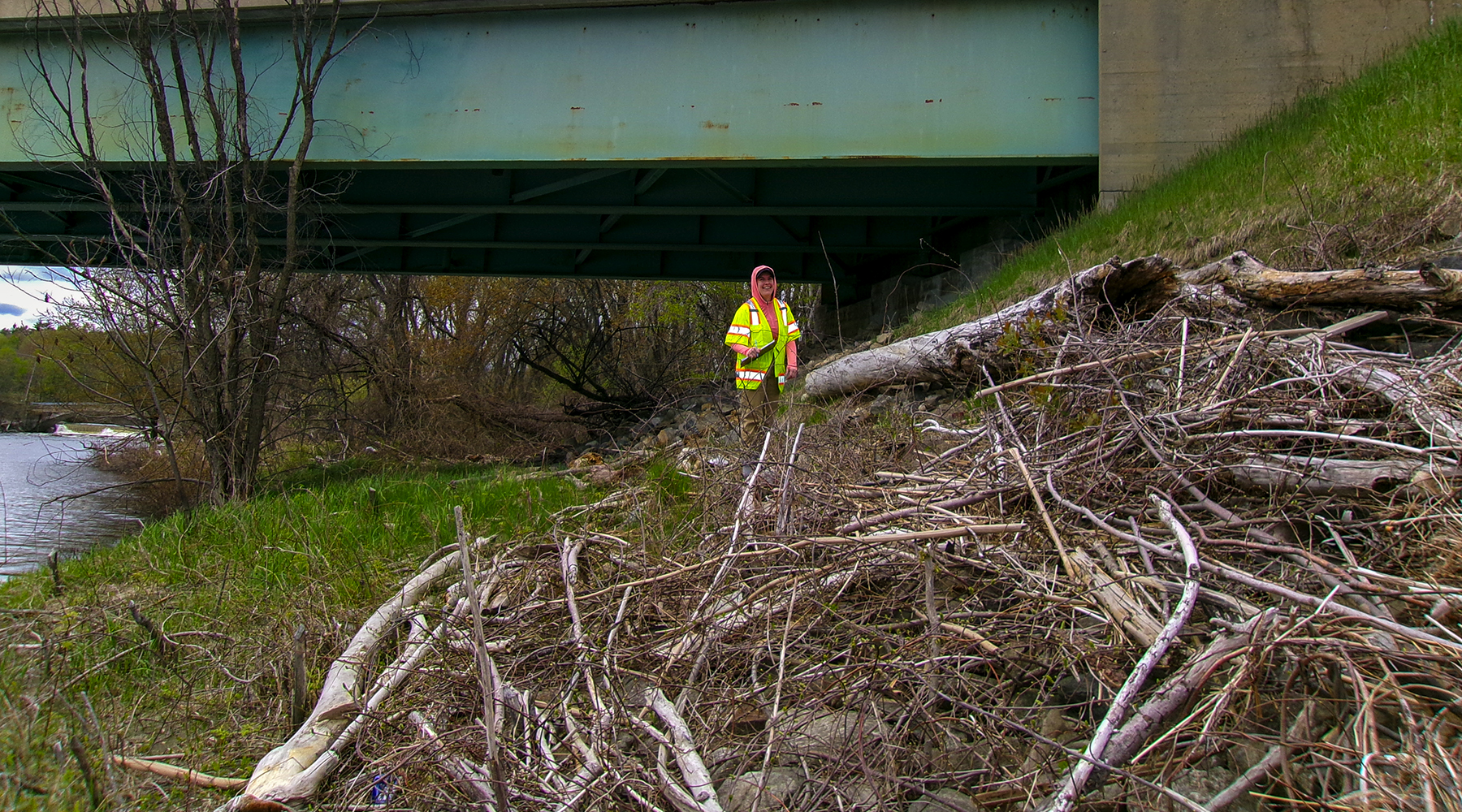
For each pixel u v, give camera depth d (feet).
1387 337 18.19
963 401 25.70
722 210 50.83
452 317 86.02
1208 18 37.93
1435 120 25.09
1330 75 37.01
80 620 17.20
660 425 50.49
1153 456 13.28
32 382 37.55
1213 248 26.25
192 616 18.10
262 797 10.91
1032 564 12.31
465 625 13.30
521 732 11.43
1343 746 8.56
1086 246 33.24
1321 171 26.61
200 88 43.50
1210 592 10.39
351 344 51.62
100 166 43.83
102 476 52.60
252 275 37.73
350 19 43.65
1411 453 11.84
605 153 42.83
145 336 34.91
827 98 41.52
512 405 72.28
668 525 18.85
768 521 15.07
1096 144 39.91
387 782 10.87
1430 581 9.96
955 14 40.73
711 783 9.39
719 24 42.14
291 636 15.84
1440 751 7.55
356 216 57.21
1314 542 12.34
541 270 66.18
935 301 53.26
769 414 24.43
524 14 43.11
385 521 23.03
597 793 9.57
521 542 17.66
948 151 40.81
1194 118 38.04
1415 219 21.54
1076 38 40.06
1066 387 15.44
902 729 10.05
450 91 43.50
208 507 29.48
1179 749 9.14
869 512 14.58
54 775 11.27
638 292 81.30
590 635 12.69
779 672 10.92
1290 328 18.72
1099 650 10.36
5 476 53.52
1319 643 8.80
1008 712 9.98
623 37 42.73
